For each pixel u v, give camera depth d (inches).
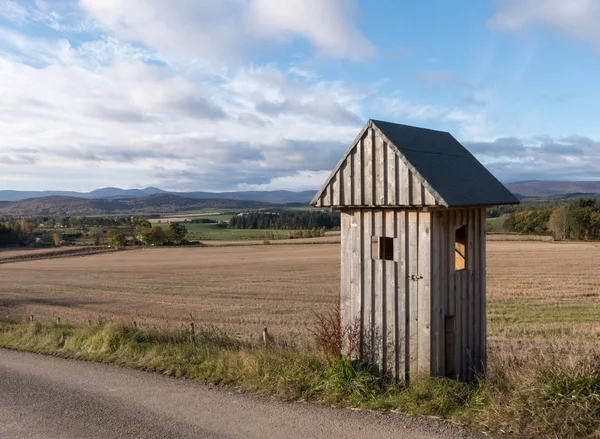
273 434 247.1
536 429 223.0
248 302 1209.4
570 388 238.5
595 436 212.5
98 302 1317.7
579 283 1309.1
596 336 663.1
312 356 345.4
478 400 255.6
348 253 329.7
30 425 282.2
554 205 4416.8
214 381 343.3
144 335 493.0
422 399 267.7
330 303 1144.8
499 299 1077.8
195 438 250.4
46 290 1643.7
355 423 251.9
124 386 346.9
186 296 1374.3
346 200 321.4
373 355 314.0
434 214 289.3
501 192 337.7
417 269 293.6
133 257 3122.5
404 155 290.8
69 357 446.9
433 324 288.8
